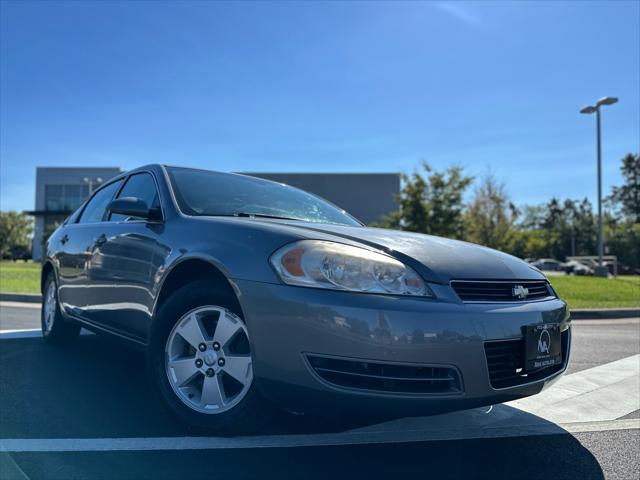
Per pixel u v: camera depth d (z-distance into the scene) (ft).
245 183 13.05
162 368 9.16
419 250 8.48
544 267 194.08
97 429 9.18
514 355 8.17
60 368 13.47
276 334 7.68
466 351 7.55
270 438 8.98
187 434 9.00
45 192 176.86
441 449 8.93
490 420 10.70
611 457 8.77
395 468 8.03
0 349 15.84
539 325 8.52
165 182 11.51
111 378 12.54
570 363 16.65
